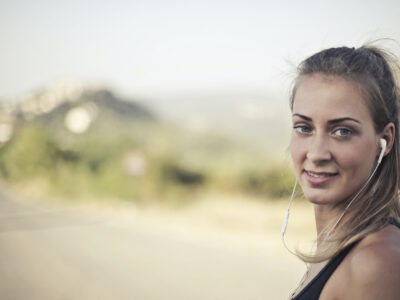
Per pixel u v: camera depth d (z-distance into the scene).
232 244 9.62
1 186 30.70
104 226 12.48
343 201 1.16
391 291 0.88
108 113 135.00
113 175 20.41
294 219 12.21
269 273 7.20
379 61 1.14
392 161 1.16
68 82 157.00
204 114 157.50
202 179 19.95
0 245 9.76
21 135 32.94
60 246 9.58
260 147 76.00
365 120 1.08
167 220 13.49
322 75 1.11
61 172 24.69
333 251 1.04
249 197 17.39
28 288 6.51
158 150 21.36
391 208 1.12
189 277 6.98
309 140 1.12
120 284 6.62
